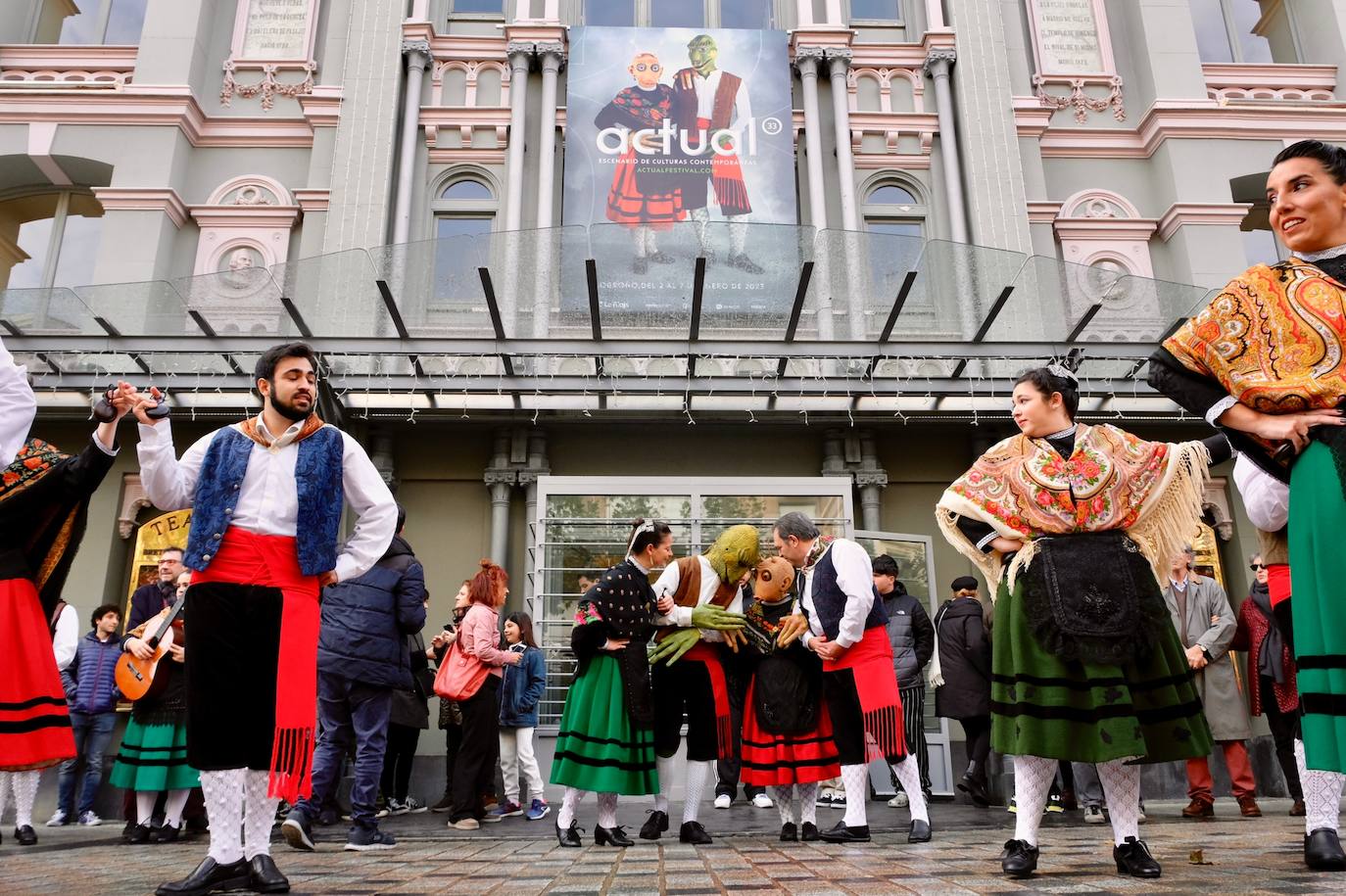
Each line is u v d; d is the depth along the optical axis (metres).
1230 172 12.27
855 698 4.79
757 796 8.19
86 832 7.23
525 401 10.02
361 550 3.43
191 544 3.12
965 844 4.59
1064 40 13.26
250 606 3.10
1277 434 2.41
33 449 3.06
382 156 11.66
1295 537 2.35
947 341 9.12
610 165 11.38
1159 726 3.06
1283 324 2.49
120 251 11.18
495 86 12.44
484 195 12.12
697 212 11.27
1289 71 13.09
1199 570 10.66
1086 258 12.16
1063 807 7.07
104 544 10.10
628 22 12.75
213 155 12.16
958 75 12.39
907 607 7.75
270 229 11.76
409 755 8.09
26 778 6.11
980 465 3.42
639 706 4.77
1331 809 3.22
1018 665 3.13
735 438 11.09
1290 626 3.40
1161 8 13.07
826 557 4.85
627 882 3.27
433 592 10.53
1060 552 3.14
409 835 6.01
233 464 3.21
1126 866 3.08
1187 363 2.61
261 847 3.15
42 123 11.69
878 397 10.20
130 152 11.64
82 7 13.10
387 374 9.53
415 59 12.20
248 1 12.86
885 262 8.91
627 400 10.23
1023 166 12.38
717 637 4.99
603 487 10.21
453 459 10.91
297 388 3.29
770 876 3.35
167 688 5.89
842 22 13.10
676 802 8.94
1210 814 6.40
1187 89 12.70
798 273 8.86
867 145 12.34
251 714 3.04
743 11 12.94
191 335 8.95
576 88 11.62
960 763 9.83
